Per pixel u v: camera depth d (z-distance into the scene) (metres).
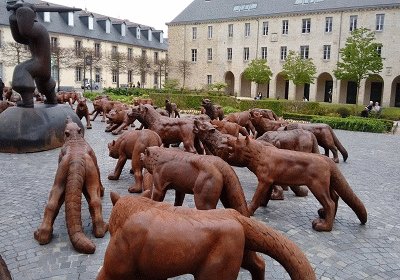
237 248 2.86
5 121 12.03
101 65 60.62
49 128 12.45
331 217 6.39
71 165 5.72
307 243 5.92
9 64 49.53
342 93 48.03
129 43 66.56
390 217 7.26
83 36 59.03
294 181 6.37
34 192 7.91
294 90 49.84
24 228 6.06
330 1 46.97
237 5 54.94
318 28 47.44
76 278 4.65
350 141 17.98
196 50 58.19
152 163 5.53
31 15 12.29
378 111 31.89
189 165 5.14
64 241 5.61
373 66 36.09
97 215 5.80
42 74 12.95
